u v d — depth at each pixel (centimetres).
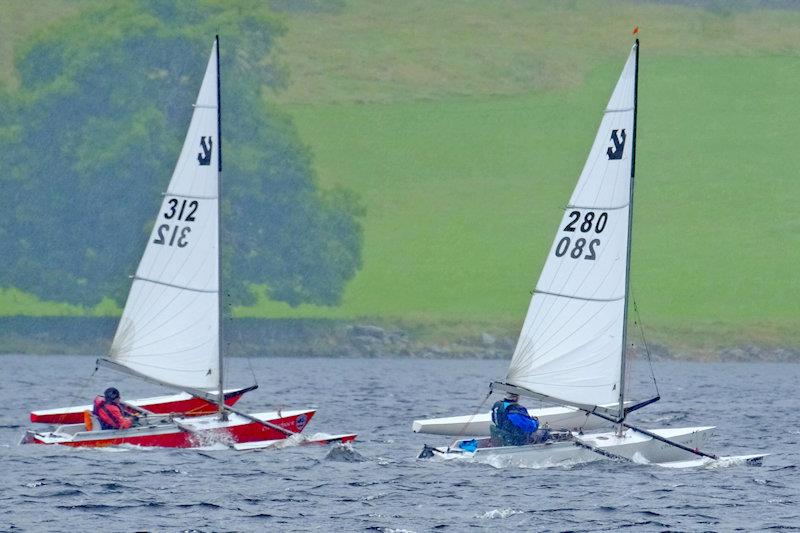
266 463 12288
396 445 14412
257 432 13412
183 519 9694
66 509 9981
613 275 11750
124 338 13188
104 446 12975
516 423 12106
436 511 10075
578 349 11812
